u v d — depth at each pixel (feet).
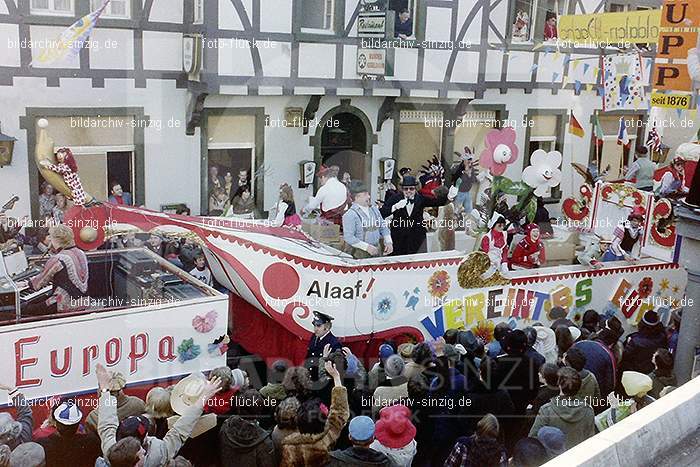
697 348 21.59
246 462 15.05
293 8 22.94
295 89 23.20
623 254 25.95
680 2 26.35
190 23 21.72
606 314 24.77
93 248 19.60
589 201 26.96
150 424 15.70
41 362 16.71
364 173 24.88
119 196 21.36
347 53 24.02
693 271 21.50
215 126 22.31
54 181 19.65
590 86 28.30
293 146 23.50
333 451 15.21
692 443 12.05
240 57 22.21
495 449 15.38
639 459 11.34
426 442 17.29
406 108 25.50
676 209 21.77
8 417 15.23
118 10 20.89
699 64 26.30
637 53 28.45
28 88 20.11
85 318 17.12
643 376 18.83
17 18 19.71
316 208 22.63
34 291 18.15
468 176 25.63
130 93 21.31
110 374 16.40
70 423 15.08
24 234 19.69
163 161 21.91
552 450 15.87
